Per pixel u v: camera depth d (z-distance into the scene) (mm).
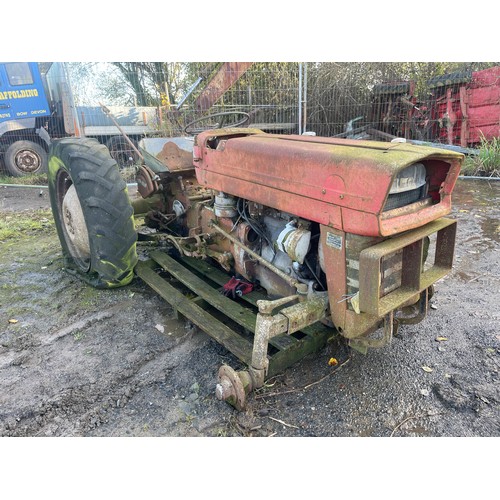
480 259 3645
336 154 1760
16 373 2311
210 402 2068
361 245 1731
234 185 2314
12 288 3293
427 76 8914
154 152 3369
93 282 3201
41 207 6027
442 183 1920
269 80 8234
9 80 7965
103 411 2029
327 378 2209
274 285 2438
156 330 2703
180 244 3068
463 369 2254
